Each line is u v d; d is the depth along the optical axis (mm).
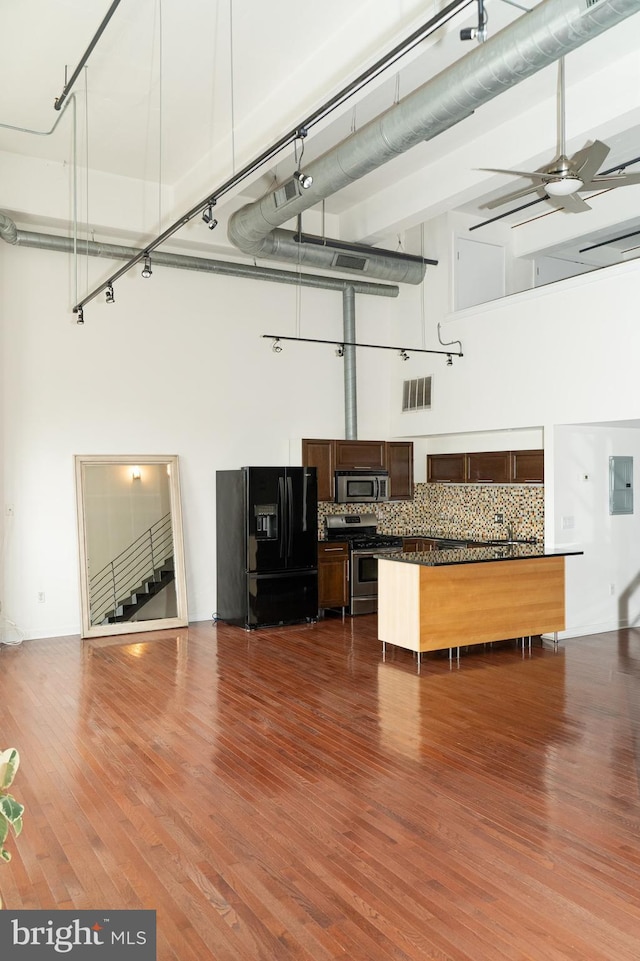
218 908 2848
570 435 7547
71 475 7703
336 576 8766
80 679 6074
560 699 5527
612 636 7719
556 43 3457
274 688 5816
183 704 5410
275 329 8992
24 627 7480
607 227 7910
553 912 2832
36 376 7520
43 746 4562
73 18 4816
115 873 3098
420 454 9930
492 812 3674
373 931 2707
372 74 3760
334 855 3256
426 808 3719
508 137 6375
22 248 7438
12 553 7410
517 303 7828
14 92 5773
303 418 9188
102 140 6680
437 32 4418
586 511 7695
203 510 8516
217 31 4980
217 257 8586
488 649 7152
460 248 8828
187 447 8398
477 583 6797
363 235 8328
